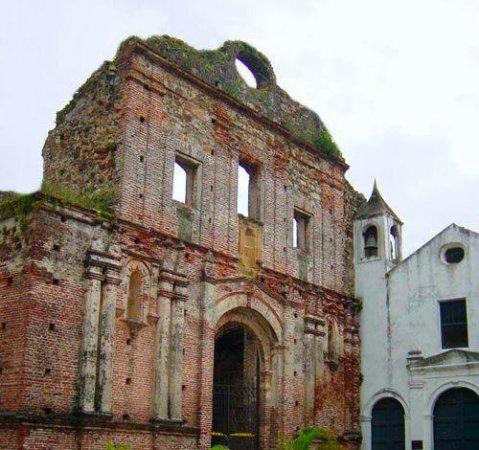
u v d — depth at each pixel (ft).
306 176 102.73
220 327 86.07
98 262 71.77
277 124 98.37
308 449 83.46
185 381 78.69
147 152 80.53
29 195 69.56
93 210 73.10
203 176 86.58
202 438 78.48
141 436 72.54
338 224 107.04
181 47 88.07
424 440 96.07
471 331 96.99
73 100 86.74
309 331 95.71
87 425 67.15
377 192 112.16
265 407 89.45
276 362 90.89
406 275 104.27
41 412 64.80
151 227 78.79
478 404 93.91
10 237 69.67
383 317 104.63
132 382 73.26
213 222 86.53
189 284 81.56
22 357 64.44
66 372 67.56
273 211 95.35
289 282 94.79
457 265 100.48
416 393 98.53
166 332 77.30
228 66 94.38
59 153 86.02
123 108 79.92
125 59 81.82
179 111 85.51
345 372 101.81
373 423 101.86
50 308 67.41
